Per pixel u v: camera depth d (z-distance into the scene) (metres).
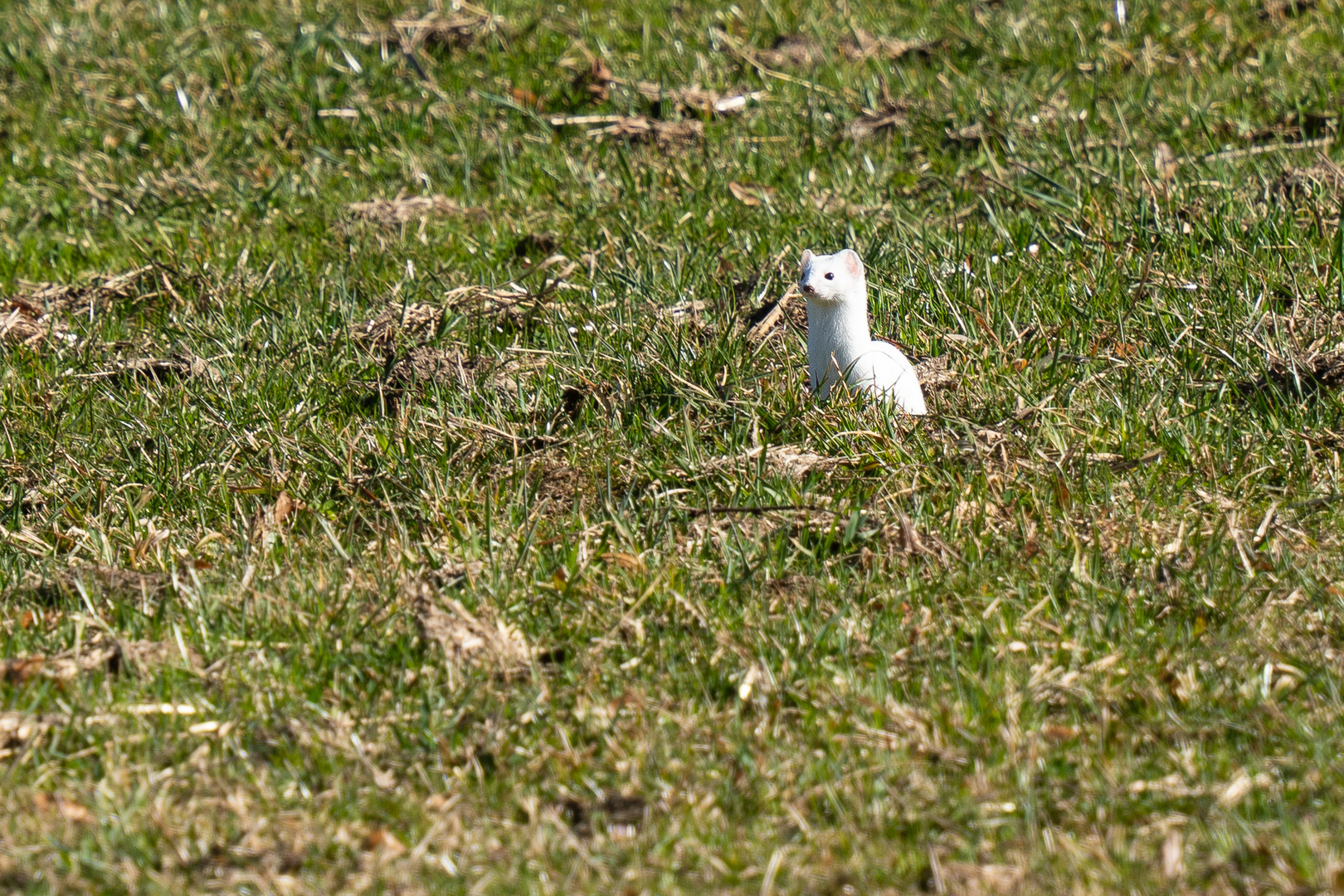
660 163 16.25
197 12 22.38
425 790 7.14
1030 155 15.43
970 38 19.48
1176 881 6.19
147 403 11.41
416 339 12.14
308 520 9.70
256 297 13.27
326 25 20.34
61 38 21.55
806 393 10.52
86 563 9.17
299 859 6.68
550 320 12.30
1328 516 8.92
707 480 9.63
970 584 8.48
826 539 8.90
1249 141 15.54
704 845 6.64
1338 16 19.55
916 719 7.34
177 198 16.47
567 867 6.54
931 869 6.38
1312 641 7.80
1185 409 10.13
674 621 8.30
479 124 17.97
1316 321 11.00
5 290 14.43
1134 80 17.89
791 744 7.27
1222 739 7.05
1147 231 12.87
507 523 9.41
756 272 12.90
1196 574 8.41
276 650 8.23
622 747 7.33
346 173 17.09
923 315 11.85
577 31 20.98
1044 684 7.50
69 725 7.59
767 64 19.45
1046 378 10.72
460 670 7.88
